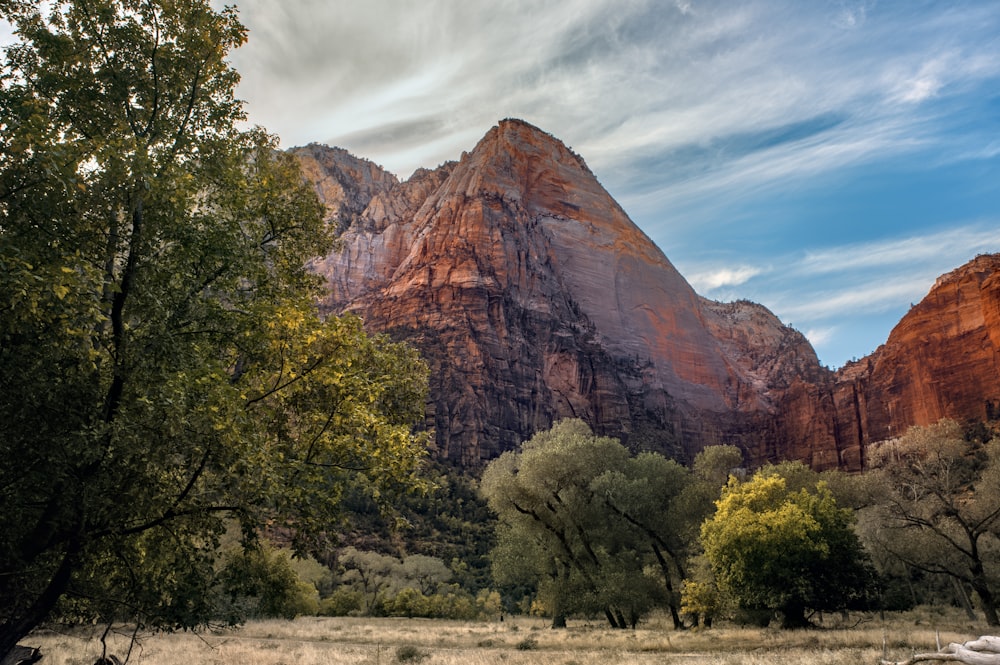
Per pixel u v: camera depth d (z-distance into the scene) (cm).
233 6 1417
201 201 1373
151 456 1102
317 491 1284
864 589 3906
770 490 4178
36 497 1160
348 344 1359
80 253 1082
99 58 1341
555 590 4278
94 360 1125
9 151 1019
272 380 1330
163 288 1209
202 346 1229
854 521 4184
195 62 1376
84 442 1009
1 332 1000
